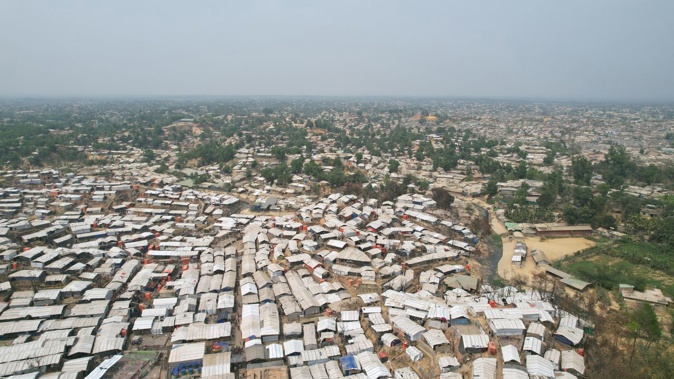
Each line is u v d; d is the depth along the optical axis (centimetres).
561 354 6162
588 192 13988
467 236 11844
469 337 6456
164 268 9419
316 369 6012
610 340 6675
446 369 5962
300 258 9838
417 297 8081
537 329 6669
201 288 8338
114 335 6738
